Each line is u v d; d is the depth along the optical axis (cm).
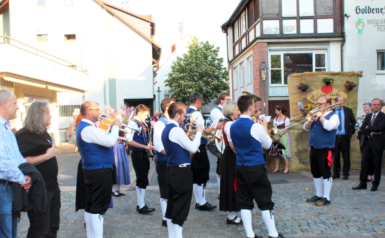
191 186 375
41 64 1240
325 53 1722
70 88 1571
